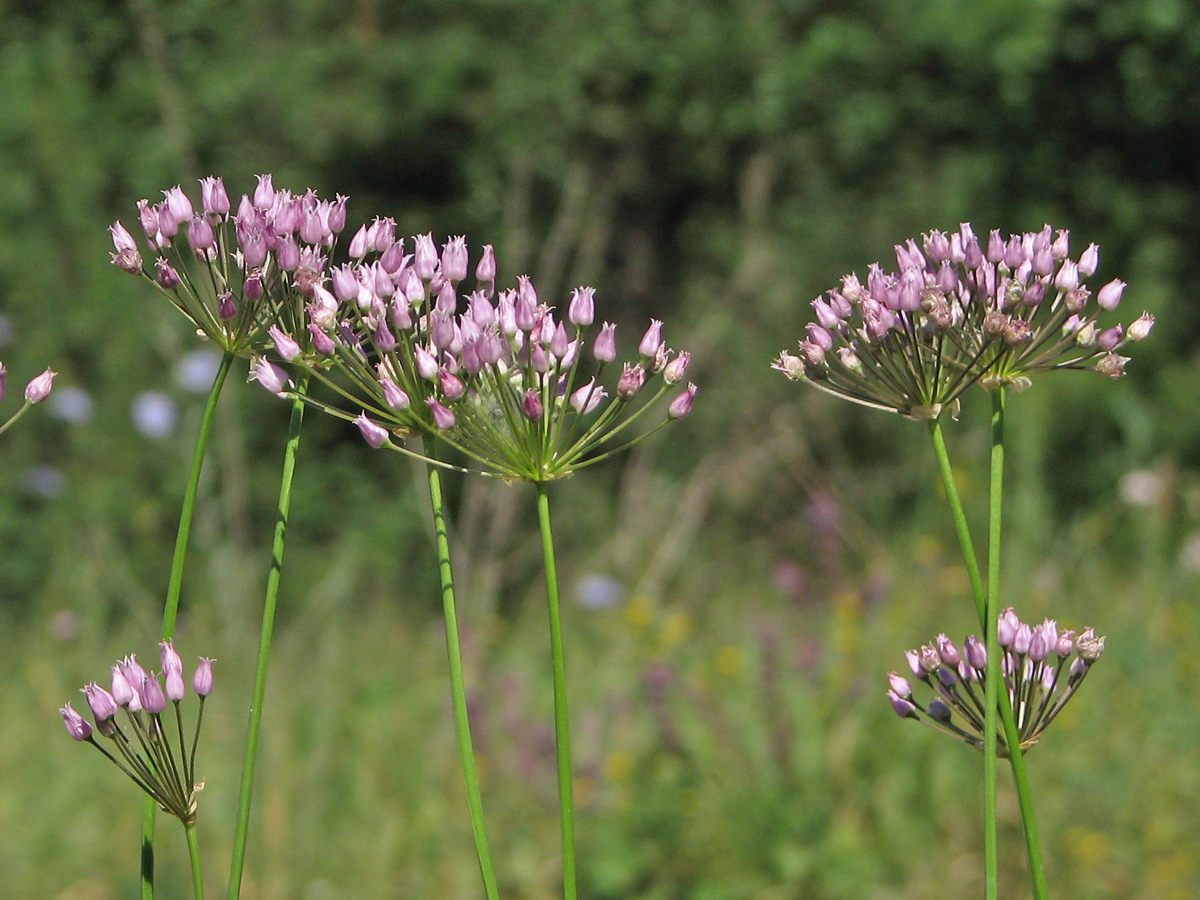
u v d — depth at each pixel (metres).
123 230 1.64
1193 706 5.11
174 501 8.56
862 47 10.64
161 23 10.46
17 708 5.71
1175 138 11.52
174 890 4.64
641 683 5.05
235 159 10.38
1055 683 1.65
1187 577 6.61
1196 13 10.91
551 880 4.66
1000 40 10.59
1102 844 4.53
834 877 4.40
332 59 10.41
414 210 10.84
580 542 9.08
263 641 1.55
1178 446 10.31
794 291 10.60
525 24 10.48
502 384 1.64
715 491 9.48
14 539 8.34
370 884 4.69
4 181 9.82
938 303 1.62
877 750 4.78
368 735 5.38
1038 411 9.05
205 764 5.06
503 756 5.07
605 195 10.51
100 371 9.22
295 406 1.61
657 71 10.42
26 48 10.44
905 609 6.00
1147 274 10.93
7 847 4.75
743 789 4.63
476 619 5.99
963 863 4.56
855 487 9.09
